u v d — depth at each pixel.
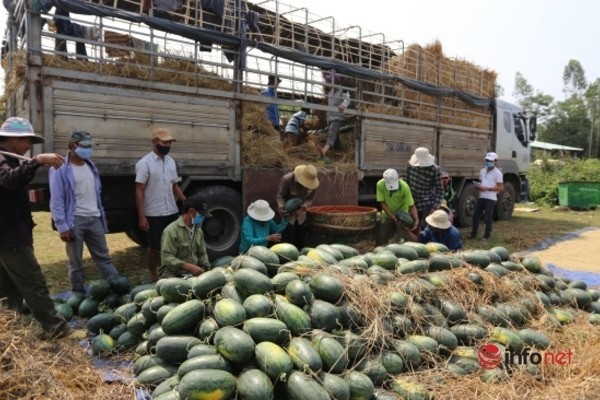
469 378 3.74
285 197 7.50
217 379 3.09
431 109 11.85
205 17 7.78
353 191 9.60
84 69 6.25
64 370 3.68
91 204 5.73
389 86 10.41
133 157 6.67
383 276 4.46
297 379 3.13
